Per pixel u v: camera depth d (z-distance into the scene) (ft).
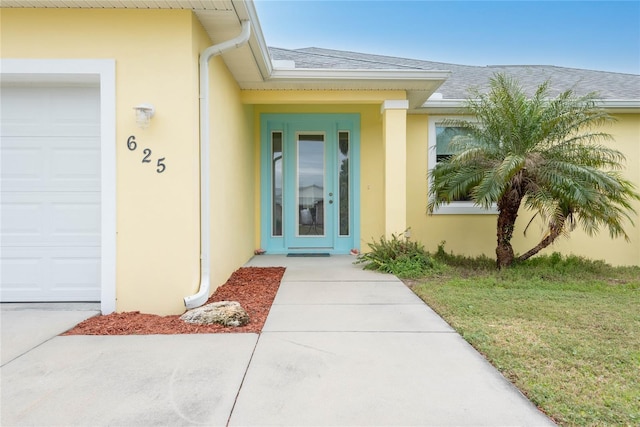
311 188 28.25
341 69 20.45
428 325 12.17
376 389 8.02
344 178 28.30
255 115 27.53
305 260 24.90
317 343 10.57
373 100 22.62
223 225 17.78
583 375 8.64
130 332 11.37
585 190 18.47
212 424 6.77
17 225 14.33
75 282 14.43
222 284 17.57
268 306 14.30
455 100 25.93
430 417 7.00
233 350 10.01
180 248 13.57
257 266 22.59
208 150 14.65
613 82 31.78
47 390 7.89
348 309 13.94
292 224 28.09
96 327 11.80
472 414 7.09
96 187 14.37
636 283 18.88
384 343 10.60
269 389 7.99
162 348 10.11
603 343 10.56
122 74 13.43
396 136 22.58
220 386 8.09
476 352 9.99
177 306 13.55
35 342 10.49
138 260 13.51
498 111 20.53
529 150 20.12
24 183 14.32
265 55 17.83
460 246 27.68
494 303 14.61
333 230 28.07
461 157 20.43
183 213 13.58
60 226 14.37
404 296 15.84
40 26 13.32
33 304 14.14
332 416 7.02
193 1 12.91
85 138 14.34
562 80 32.86
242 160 22.68
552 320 12.67
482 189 19.15
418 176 27.58
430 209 23.44
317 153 28.22
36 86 14.29
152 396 7.68
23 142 14.30
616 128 26.61
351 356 9.70
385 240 22.71
